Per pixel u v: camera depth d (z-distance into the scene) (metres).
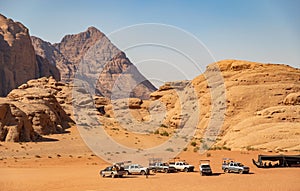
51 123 79.12
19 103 78.38
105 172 36.59
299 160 46.34
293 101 85.88
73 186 30.70
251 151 59.44
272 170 42.91
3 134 65.06
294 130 67.31
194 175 38.66
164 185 31.03
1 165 47.81
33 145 63.94
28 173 39.75
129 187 29.94
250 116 86.50
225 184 31.62
